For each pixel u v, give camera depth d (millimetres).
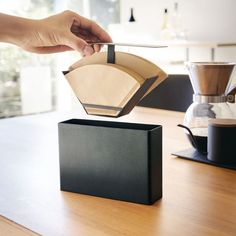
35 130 1391
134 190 731
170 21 3893
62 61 4672
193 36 3934
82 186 784
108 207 720
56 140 1246
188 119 1097
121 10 4559
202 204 729
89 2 4879
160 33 3924
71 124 776
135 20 4035
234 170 928
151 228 633
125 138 725
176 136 1264
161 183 759
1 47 4227
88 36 987
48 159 1045
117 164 739
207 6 3775
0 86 4285
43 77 4652
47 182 866
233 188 813
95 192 771
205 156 1019
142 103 2025
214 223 648
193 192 792
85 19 964
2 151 1130
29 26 924
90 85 751
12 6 4203
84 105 777
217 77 1018
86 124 795
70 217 683
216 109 1062
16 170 956
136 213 692
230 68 1017
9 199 772
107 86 737
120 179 741
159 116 1632
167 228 632
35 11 4438
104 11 4750
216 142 954
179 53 4020
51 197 775
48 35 922
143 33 3807
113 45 750
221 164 953
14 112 4434
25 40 950
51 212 706
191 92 1877
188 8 3922
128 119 1569
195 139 1043
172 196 770
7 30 920
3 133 1351
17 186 844
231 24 3623
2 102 4328
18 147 1171
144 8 4297
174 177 884
